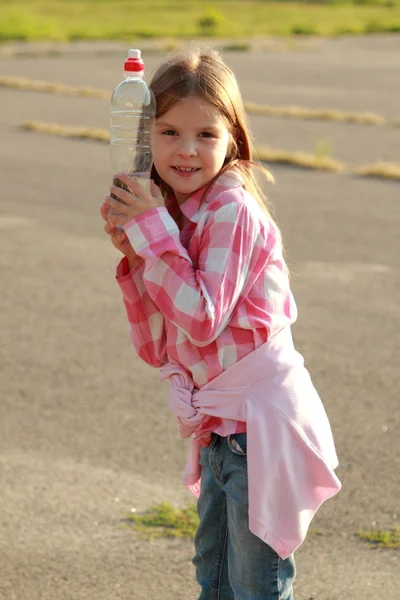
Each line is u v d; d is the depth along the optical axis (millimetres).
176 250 3178
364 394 7160
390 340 8375
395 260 10953
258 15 67062
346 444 6289
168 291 3184
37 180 16141
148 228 3195
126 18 62281
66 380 7504
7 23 54531
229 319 3279
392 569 4781
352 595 4547
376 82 32156
